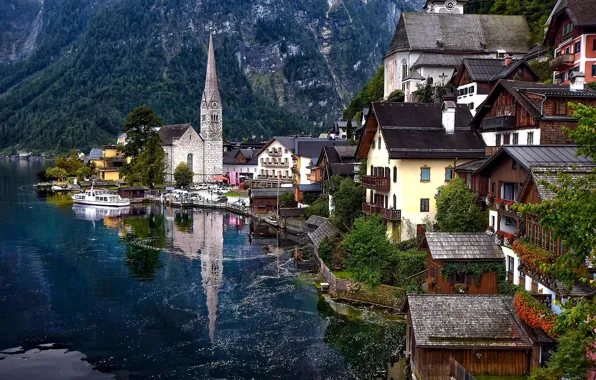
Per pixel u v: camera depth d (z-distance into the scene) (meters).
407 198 62.50
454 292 44.53
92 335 46.22
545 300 34.22
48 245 81.12
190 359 41.66
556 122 51.88
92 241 84.75
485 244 45.50
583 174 35.00
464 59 83.75
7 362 41.06
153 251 77.94
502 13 130.88
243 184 160.62
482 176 51.47
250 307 53.09
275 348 43.47
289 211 97.75
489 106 61.91
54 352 42.94
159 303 54.44
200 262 71.38
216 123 185.50
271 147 152.38
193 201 131.50
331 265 61.47
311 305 53.44
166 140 180.12
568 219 22.20
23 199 140.50
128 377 38.84
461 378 31.31
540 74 86.88
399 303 50.72
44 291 58.06
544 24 109.44
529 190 36.66
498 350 33.00
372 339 44.78
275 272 66.06
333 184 85.69
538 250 34.06
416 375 35.72
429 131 64.56
